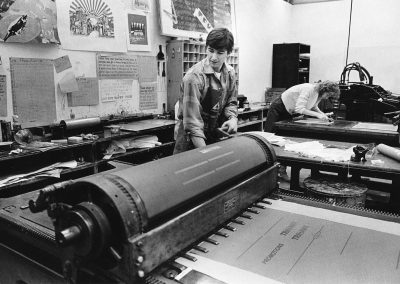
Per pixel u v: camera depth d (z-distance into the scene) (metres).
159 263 0.83
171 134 3.30
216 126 2.06
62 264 0.85
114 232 0.78
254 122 4.96
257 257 0.94
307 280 0.83
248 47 5.59
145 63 3.68
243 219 1.18
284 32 6.80
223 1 4.73
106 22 3.22
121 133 2.77
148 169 0.94
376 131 2.90
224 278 0.84
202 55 4.10
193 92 1.81
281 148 2.44
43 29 2.69
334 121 3.46
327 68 6.88
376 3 6.21
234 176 1.17
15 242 1.00
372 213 1.23
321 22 6.77
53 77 2.86
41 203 0.84
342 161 2.08
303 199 1.37
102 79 3.27
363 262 0.92
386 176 1.95
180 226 0.89
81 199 0.85
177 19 3.94
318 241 1.03
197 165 1.06
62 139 2.54
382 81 6.40
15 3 2.50
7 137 2.40
